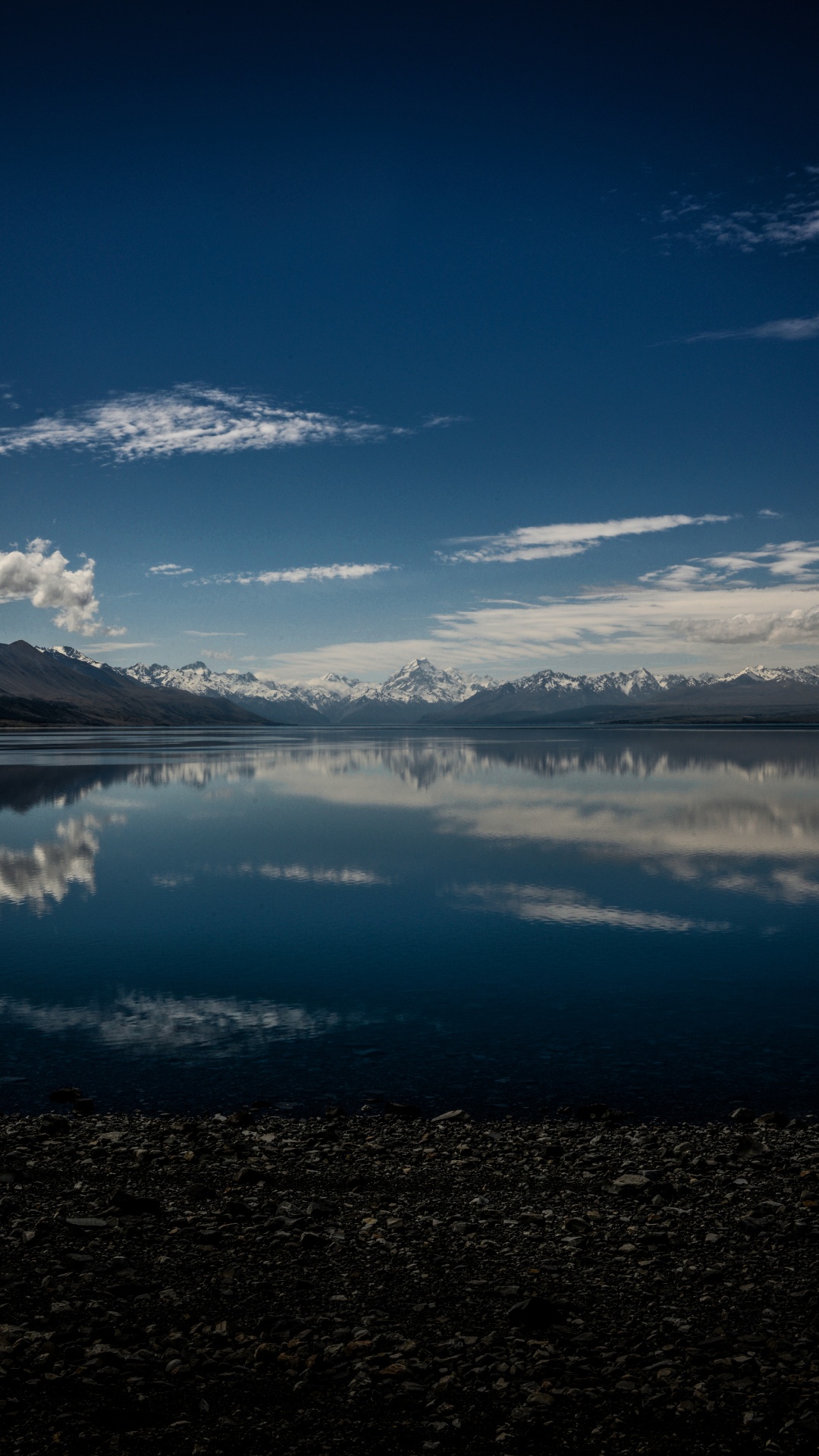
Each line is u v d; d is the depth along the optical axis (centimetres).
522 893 4069
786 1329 978
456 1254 1178
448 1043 2200
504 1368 902
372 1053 2133
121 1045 2184
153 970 2848
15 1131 1659
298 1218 1280
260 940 3234
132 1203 1313
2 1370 880
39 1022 2358
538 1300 1011
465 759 15800
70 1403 833
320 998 2569
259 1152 1562
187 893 4109
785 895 4022
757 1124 1705
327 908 3772
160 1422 814
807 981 2725
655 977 2766
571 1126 1705
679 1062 2064
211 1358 915
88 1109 1780
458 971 2844
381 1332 976
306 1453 777
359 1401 848
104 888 4231
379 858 5025
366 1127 1700
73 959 2994
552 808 7569
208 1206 1333
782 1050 2141
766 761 14512
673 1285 1089
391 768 13162
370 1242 1209
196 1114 1769
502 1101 1844
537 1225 1273
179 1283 1085
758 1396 854
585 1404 847
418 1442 791
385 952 3064
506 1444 791
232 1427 809
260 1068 2030
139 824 6606
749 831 6072
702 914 3647
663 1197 1370
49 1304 1022
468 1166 1508
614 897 3984
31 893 4128
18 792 9150
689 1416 826
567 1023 2348
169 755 17600
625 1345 954
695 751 18838
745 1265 1141
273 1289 1073
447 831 6159
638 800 8262
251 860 4997
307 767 13600
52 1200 1348
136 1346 939
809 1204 1327
